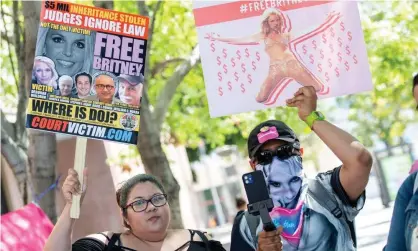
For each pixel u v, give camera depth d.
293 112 13.82
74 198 4.46
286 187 4.19
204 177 36.56
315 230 4.13
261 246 3.79
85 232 19.70
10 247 6.34
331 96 4.99
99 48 4.75
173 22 12.01
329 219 4.12
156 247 4.59
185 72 9.80
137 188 4.58
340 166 4.24
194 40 12.07
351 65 5.00
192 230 4.75
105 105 4.72
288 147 4.22
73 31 4.73
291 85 5.02
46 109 4.66
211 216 36.72
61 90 4.69
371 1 12.06
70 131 4.66
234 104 5.03
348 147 4.07
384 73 11.95
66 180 4.52
